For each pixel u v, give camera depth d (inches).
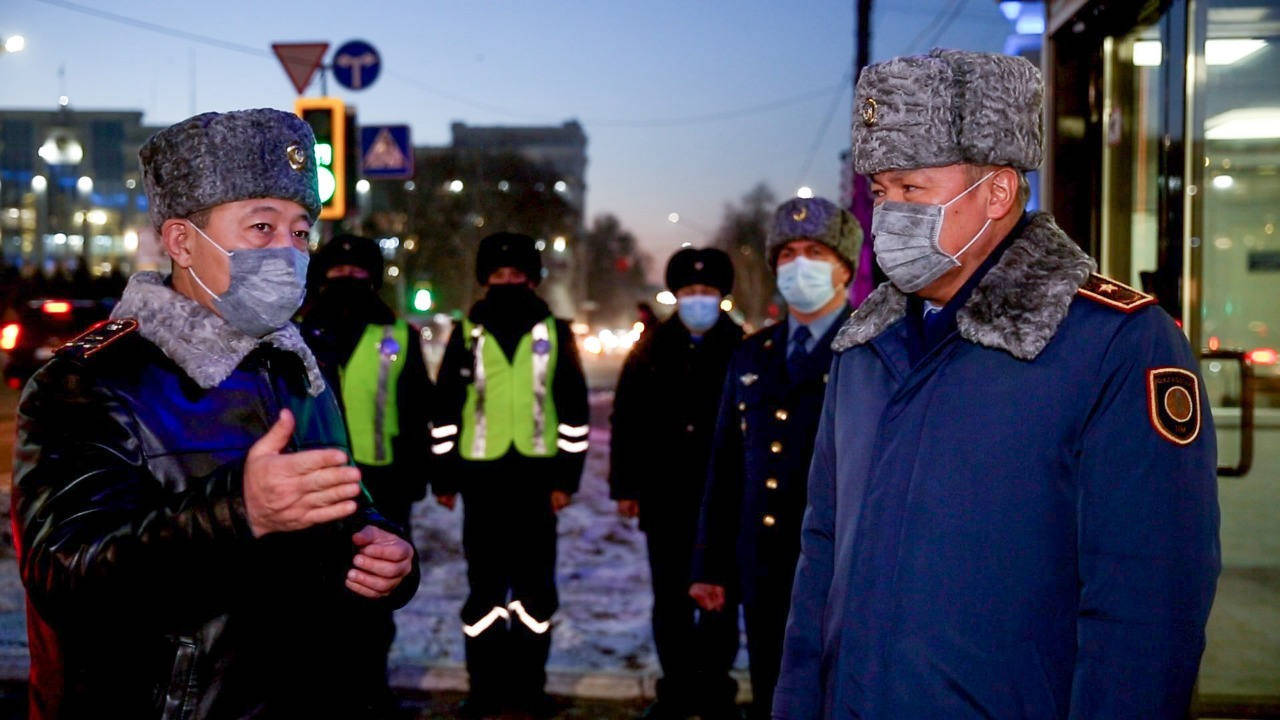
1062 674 65.9
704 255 175.5
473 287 2247.8
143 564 58.7
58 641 63.8
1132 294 67.9
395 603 76.2
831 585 76.9
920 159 71.8
